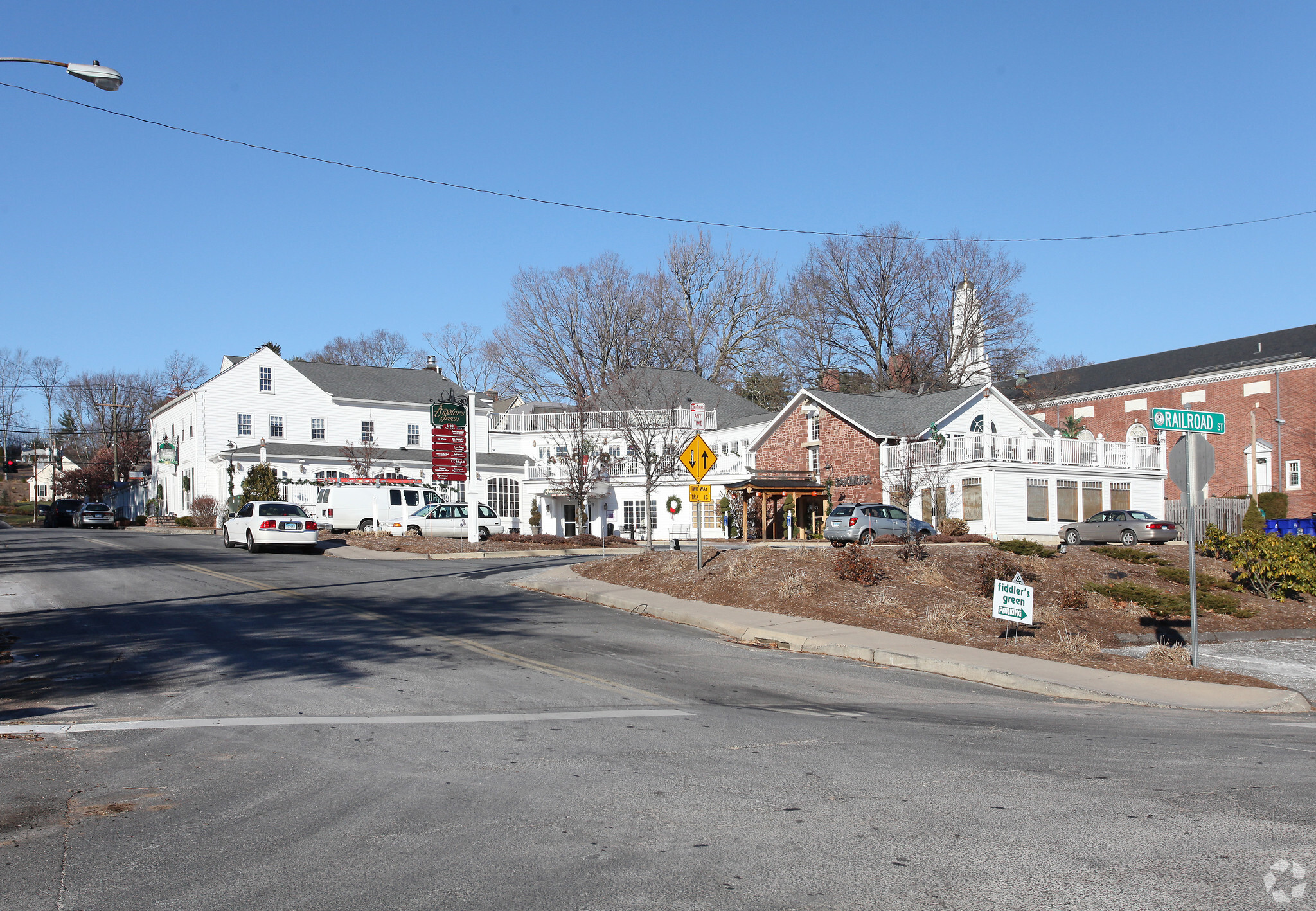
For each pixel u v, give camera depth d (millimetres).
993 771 7656
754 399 67000
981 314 61406
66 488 82062
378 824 6164
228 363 58250
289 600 18672
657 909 4797
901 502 38406
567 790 6930
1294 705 11906
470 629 15609
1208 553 30906
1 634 14492
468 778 7258
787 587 18625
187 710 9734
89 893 5031
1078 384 70062
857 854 5605
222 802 6641
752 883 5145
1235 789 7148
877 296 62750
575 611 18250
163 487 61969
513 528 49781
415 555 29516
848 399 46781
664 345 65250
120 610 17109
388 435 58500
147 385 97875
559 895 4980
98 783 7141
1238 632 20797
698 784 7133
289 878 5227
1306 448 54781
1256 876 5277
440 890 5043
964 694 11938
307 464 51188
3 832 6027
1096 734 9445
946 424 43625
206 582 21453
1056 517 41344
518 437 59031
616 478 50594
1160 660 14625
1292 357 55562
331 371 59562
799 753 8156
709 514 50031
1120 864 5465
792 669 13258
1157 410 14070
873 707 10766
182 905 4867
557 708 10008
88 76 13812
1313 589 24594
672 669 12805
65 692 10609
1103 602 22797
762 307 66875
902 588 19906
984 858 5551
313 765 7617
